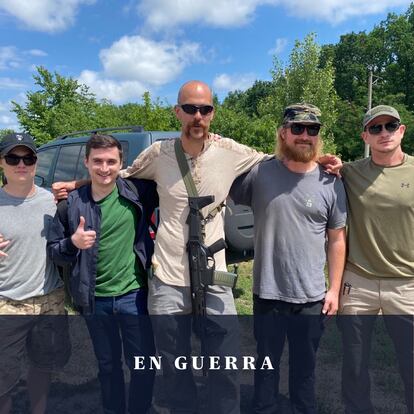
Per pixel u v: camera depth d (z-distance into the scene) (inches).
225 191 99.1
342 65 2191.2
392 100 1611.7
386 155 98.7
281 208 96.5
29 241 96.1
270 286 97.6
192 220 94.7
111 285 97.1
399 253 99.3
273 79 992.2
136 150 165.5
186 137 95.6
